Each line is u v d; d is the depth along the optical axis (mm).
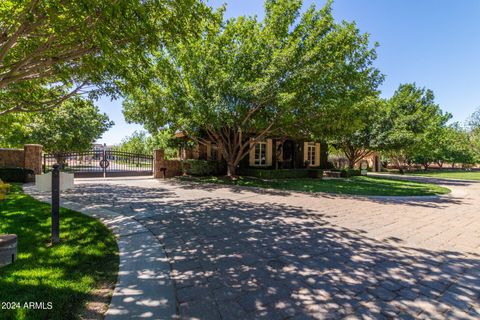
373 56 10594
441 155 30891
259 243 3895
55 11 2969
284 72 9344
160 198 7633
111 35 3471
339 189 10336
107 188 9602
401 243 4047
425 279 2820
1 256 2627
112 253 3316
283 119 10836
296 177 15383
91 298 2219
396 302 2332
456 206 7328
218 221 5121
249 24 10586
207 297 2336
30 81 6008
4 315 1855
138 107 11633
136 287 2445
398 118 18922
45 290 2246
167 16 4266
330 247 3789
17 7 3332
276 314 2094
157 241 3842
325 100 9711
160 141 18125
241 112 10438
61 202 6629
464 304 2320
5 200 5957
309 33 9930
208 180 12797
